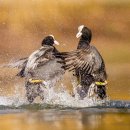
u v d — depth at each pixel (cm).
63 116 1720
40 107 1891
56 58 2053
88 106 1902
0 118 1705
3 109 1858
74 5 4259
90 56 2044
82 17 4216
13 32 3891
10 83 2602
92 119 1666
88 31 2108
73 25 4141
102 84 2047
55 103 1944
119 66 3219
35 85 2030
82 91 2034
